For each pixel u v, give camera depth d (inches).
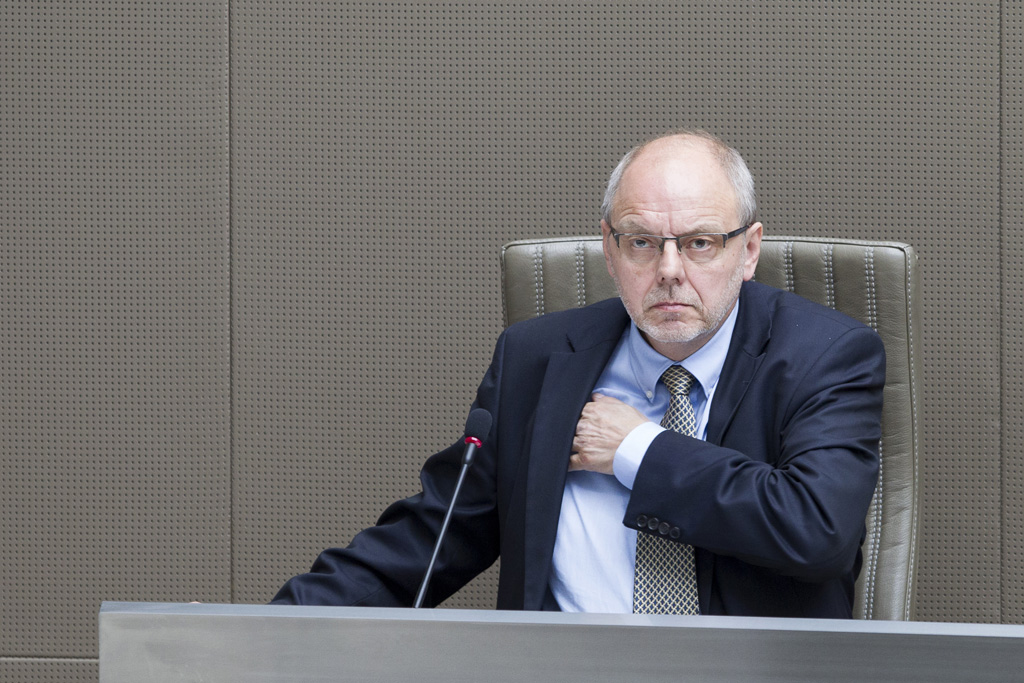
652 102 319.0
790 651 94.7
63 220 325.7
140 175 325.1
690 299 182.5
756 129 316.8
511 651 97.0
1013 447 311.6
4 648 327.9
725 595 175.3
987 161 311.9
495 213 322.3
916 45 312.3
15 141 325.4
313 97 322.7
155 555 327.0
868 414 186.7
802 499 168.2
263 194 323.9
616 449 182.2
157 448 326.3
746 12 316.2
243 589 326.0
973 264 312.7
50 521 327.3
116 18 323.9
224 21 323.0
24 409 327.3
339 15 321.7
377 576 199.9
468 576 208.8
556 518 186.1
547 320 214.2
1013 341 311.7
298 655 98.7
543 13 320.2
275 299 324.2
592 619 97.3
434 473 211.9
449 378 323.9
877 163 314.3
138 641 99.4
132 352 326.3
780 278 230.2
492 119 321.7
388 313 323.9
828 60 314.8
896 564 211.2
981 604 312.8
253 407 325.1
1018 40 310.7
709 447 176.7
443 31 321.4
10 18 323.9
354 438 324.2
